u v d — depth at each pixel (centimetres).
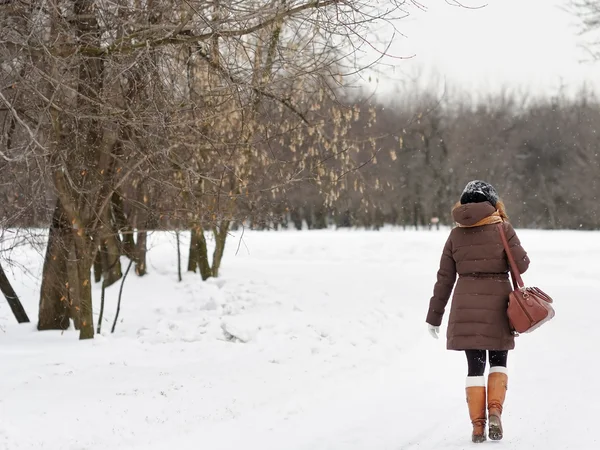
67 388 752
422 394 757
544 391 750
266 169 1221
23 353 956
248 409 697
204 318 1196
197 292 1546
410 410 686
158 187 1048
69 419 632
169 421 645
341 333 1109
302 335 1087
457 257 615
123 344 1034
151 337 1081
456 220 615
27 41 781
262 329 1112
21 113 884
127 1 851
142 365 889
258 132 1109
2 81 817
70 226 1116
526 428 607
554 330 1159
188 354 971
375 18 773
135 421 639
